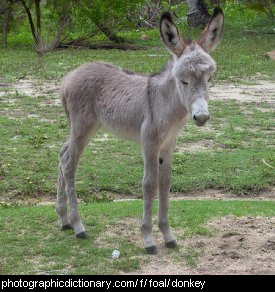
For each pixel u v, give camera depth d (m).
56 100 15.82
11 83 18.12
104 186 9.90
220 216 8.03
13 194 9.60
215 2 32.66
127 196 9.72
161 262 6.61
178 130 6.67
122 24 27.83
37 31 25.02
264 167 10.70
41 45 24.92
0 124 13.27
